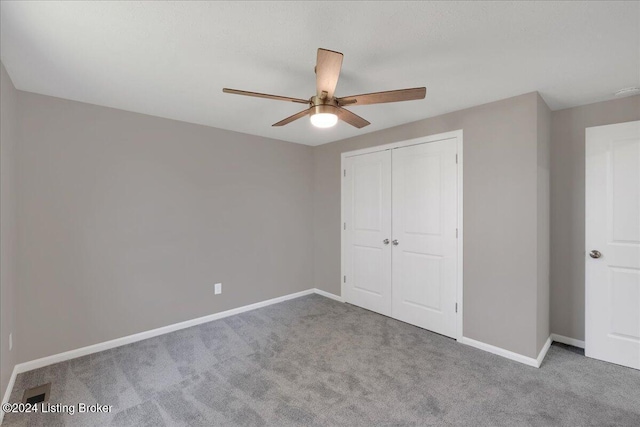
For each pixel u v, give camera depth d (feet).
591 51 5.94
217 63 6.39
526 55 6.09
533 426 5.88
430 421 6.00
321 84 5.58
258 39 5.50
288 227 13.82
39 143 8.01
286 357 8.52
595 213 8.48
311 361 8.30
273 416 6.15
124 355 8.65
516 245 8.32
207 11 4.71
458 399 6.66
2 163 6.42
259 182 12.76
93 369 7.90
